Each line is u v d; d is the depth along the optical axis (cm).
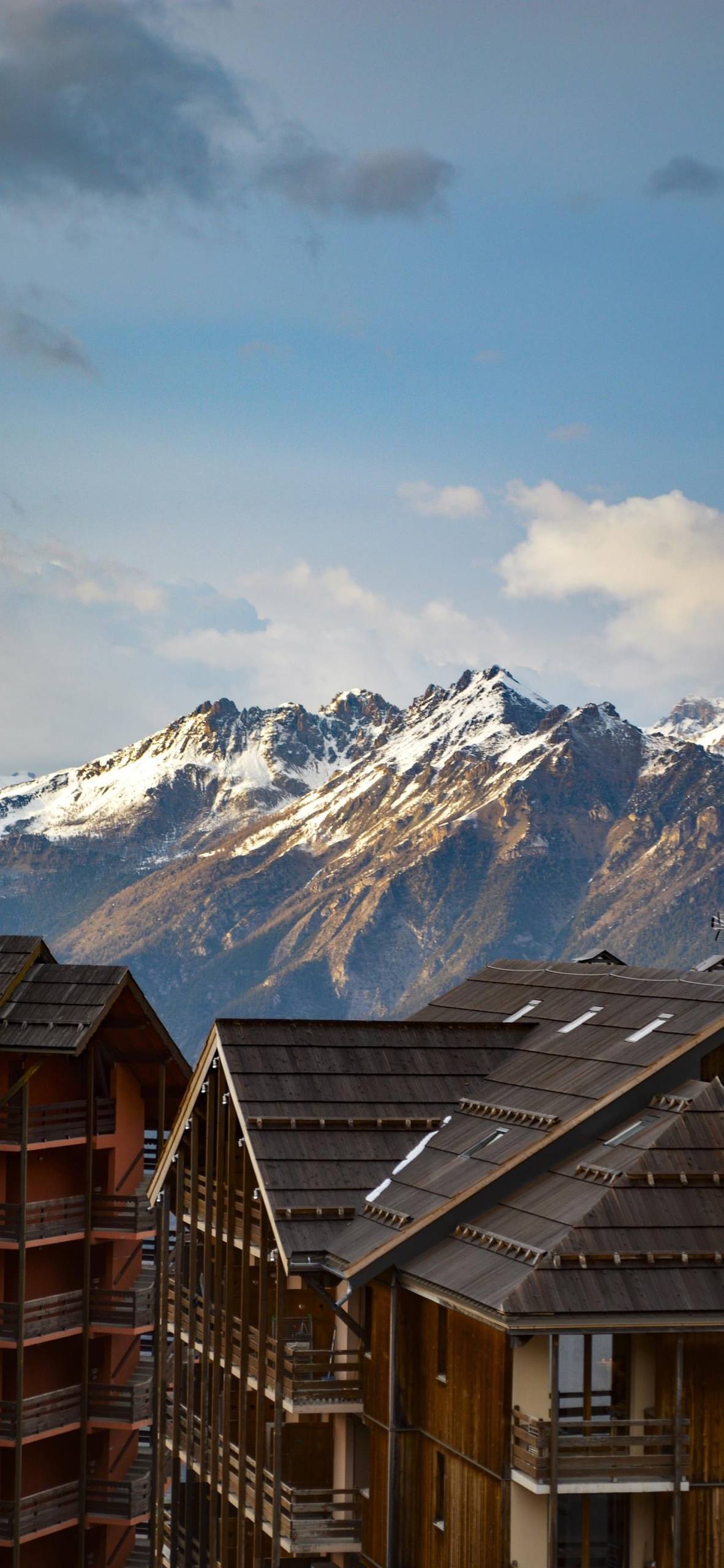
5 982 5878
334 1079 4431
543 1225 3547
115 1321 5869
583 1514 3453
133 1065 6106
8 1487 5822
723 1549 3416
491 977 5334
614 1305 3328
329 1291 4150
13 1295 5759
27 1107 5672
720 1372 3456
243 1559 4378
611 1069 4016
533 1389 3462
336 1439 4225
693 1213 3491
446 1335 3744
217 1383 4662
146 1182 6159
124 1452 6059
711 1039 3881
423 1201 3888
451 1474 3641
